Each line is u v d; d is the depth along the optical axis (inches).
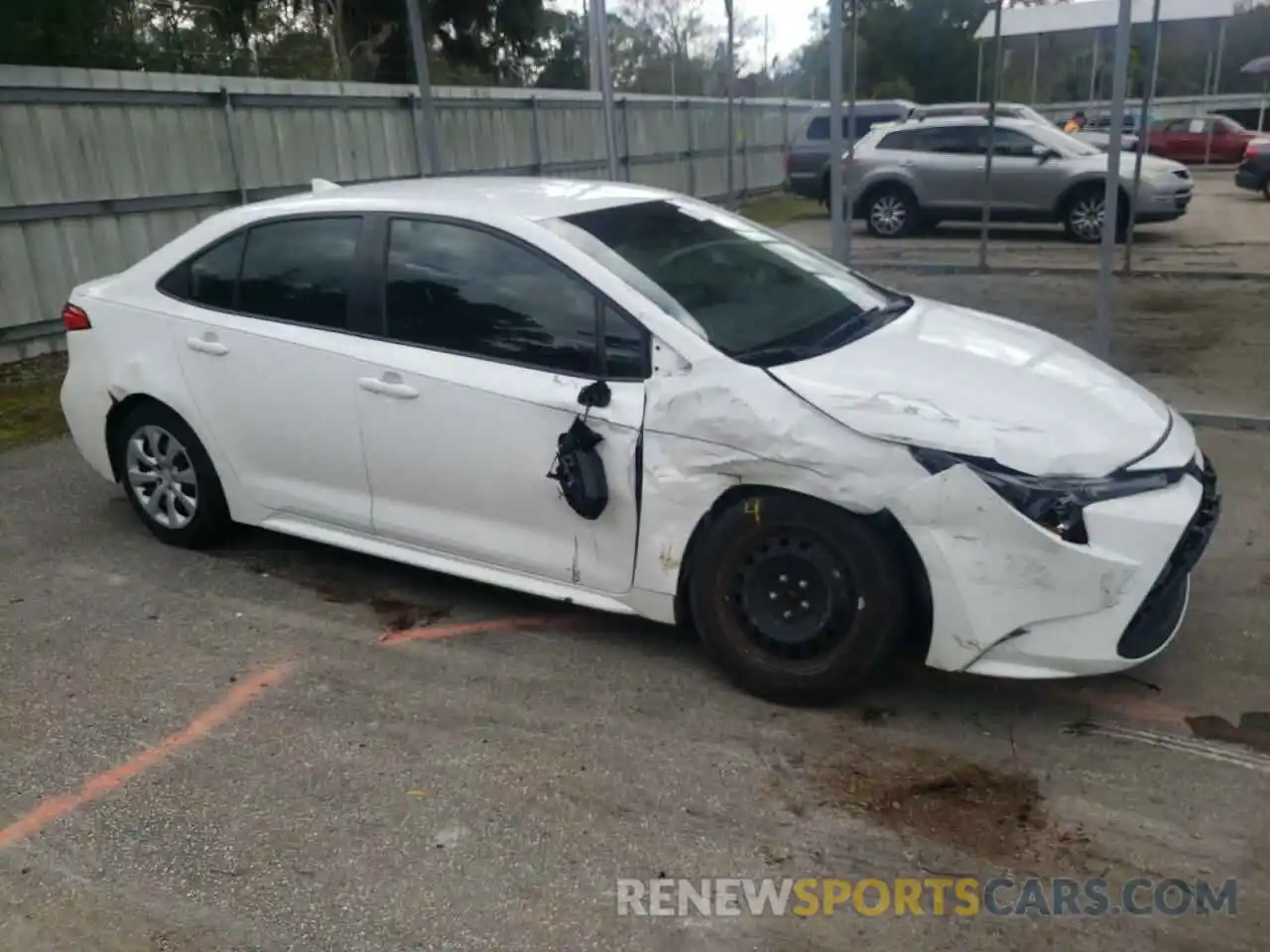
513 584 159.3
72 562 195.0
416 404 159.0
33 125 352.2
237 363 178.1
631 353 144.9
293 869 114.4
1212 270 480.7
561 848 116.6
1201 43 1364.4
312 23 868.6
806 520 133.4
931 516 126.3
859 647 134.6
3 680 154.3
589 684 149.7
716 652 145.2
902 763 130.2
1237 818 118.5
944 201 656.4
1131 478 128.7
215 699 148.4
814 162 774.5
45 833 121.2
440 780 129.0
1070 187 619.8
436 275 161.2
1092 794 123.3
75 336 199.8
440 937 104.4
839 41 265.9
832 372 139.7
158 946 104.1
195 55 566.9
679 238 167.0
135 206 390.6
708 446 137.0
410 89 536.1
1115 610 126.3
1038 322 381.1
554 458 148.5
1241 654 152.8
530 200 167.5
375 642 163.9
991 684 146.8
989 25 946.7
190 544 198.1
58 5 414.6
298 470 177.5
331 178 490.6
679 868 113.3
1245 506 207.3
